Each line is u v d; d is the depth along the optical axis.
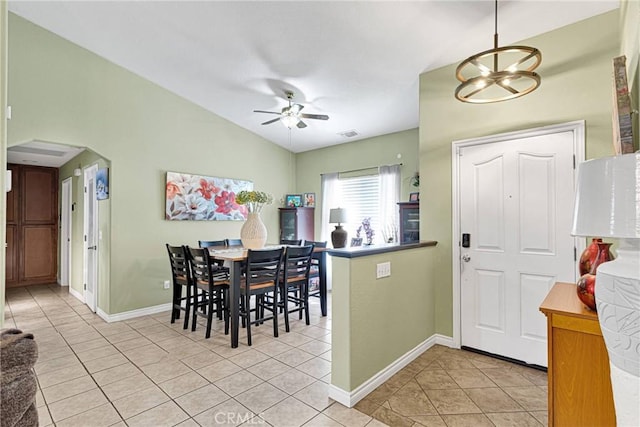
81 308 4.53
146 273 4.21
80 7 3.04
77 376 2.54
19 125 3.23
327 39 3.01
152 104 4.27
